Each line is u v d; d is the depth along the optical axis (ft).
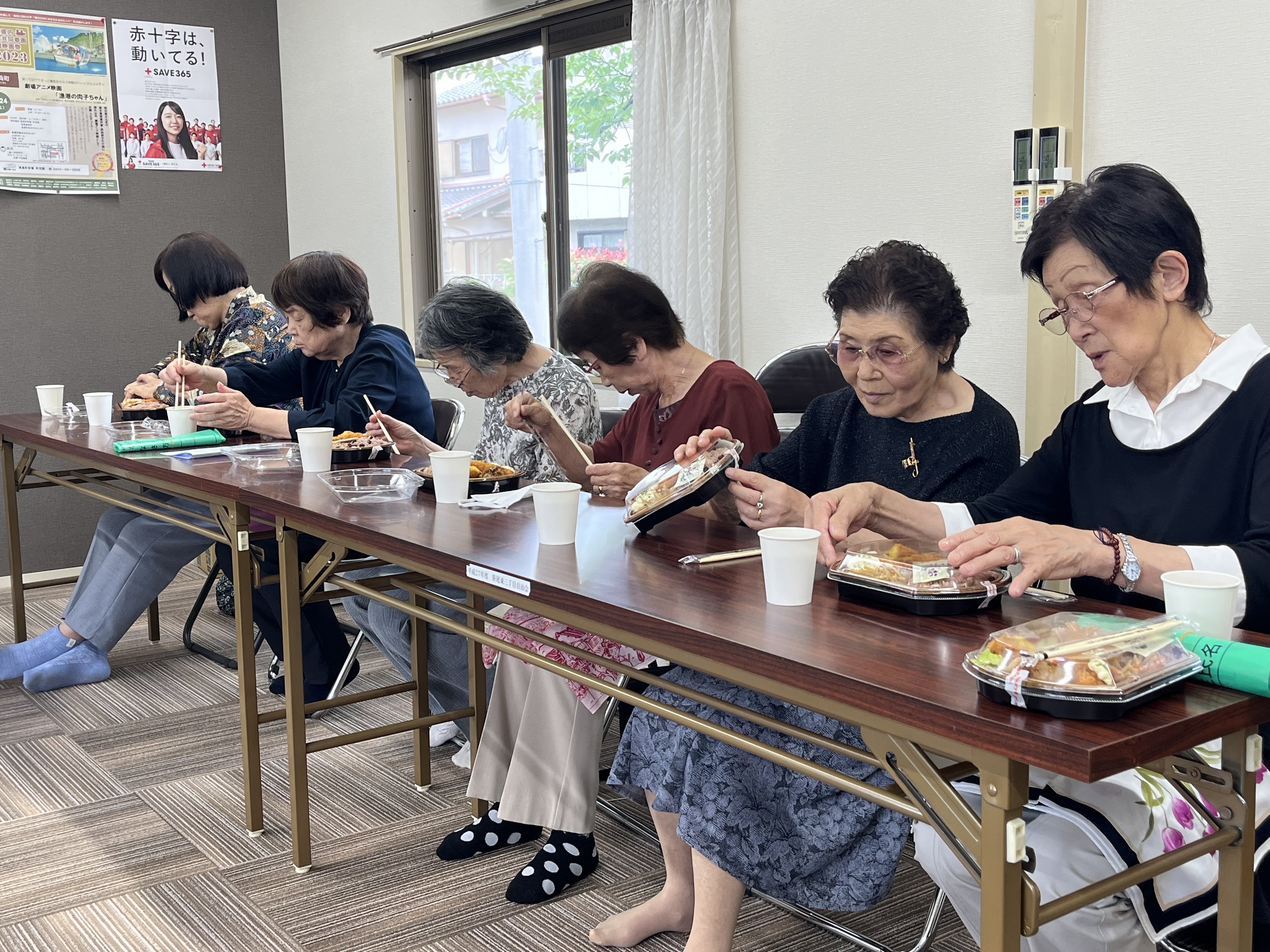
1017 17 9.18
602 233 14.08
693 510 6.91
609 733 9.70
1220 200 8.23
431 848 7.93
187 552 11.64
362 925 6.92
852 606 4.64
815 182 10.87
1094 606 4.55
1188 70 8.30
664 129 12.00
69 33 15.87
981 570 4.19
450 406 10.78
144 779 9.18
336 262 10.27
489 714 7.92
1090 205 4.77
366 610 9.27
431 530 6.23
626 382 7.69
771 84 11.15
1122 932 4.31
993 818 3.39
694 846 5.38
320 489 7.59
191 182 17.20
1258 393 4.76
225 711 10.73
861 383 6.18
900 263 5.93
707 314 11.69
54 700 11.10
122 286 16.65
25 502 15.99
